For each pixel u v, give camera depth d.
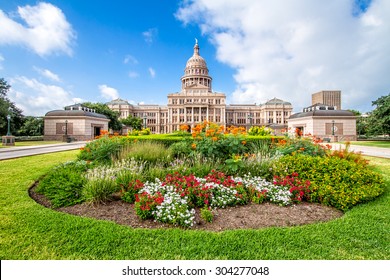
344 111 34.97
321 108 38.41
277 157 6.52
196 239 3.17
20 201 4.64
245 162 6.25
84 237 3.21
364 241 3.15
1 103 27.78
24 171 7.55
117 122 48.44
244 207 4.44
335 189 4.57
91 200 4.51
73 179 5.12
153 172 5.74
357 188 4.59
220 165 6.35
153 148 7.61
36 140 34.69
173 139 9.68
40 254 2.88
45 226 3.52
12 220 3.74
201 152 7.07
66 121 33.88
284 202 4.43
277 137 9.80
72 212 4.25
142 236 3.25
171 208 3.85
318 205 4.59
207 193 4.48
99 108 44.88
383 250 2.96
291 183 4.97
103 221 3.72
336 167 5.07
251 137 9.77
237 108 82.06
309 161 5.43
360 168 5.25
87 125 34.97
